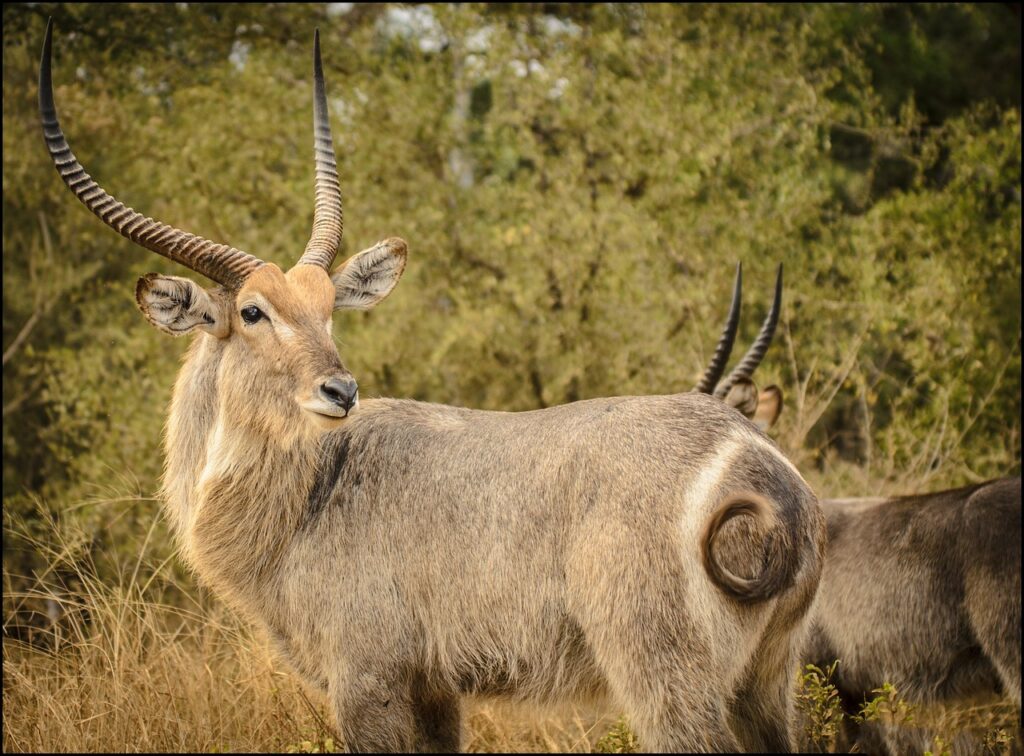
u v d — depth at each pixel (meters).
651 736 6.85
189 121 18.69
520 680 7.50
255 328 7.90
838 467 15.79
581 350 16.73
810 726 9.02
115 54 20.39
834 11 22.33
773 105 19.50
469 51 19.48
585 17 21.53
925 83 22.98
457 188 18.89
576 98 18.48
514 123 18.67
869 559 10.45
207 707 9.38
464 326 16.66
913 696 10.18
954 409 16.17
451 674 7.64
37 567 12.38
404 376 16.88
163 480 8.73
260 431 7.91
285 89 18.98
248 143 18.52
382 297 8.80
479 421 8.01
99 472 14.65
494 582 7.44
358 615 7.71
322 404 7.58
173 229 8.04
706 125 18.30
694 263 17.91
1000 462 15.81
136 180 19.02
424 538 7.67
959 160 18.42
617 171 18.39
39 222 19.25
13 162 18.42
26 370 17.61
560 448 7.42
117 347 16.67
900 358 20.73
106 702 9.21
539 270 17.19
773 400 12.41
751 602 6.80
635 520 6.98
